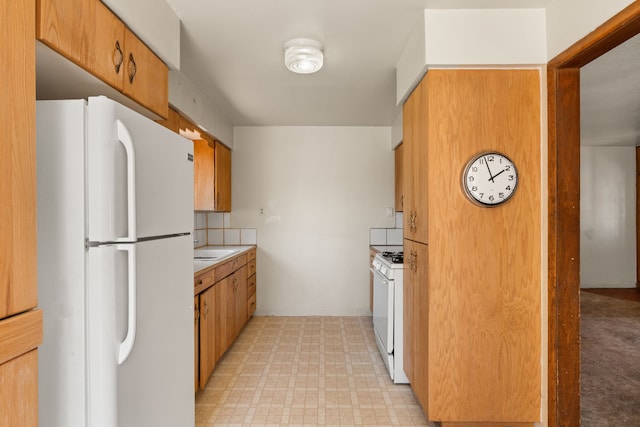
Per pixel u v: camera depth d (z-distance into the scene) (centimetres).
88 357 114
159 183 147
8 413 87
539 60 208
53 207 114
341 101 369
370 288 467
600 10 164
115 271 119
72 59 123
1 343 84
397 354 286
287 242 475
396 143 428
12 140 88
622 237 609
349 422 233
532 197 216
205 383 272
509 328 216
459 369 216
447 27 208
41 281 114
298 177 474
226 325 330
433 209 215
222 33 230
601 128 473
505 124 215
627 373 302
